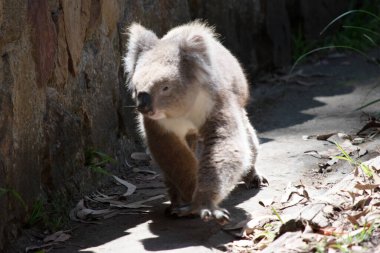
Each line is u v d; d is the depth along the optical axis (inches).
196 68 324.5
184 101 322.7
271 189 360.8
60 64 352.8
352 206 308.0
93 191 375.6
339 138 427.2
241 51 567.5
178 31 354.6
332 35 687.7
